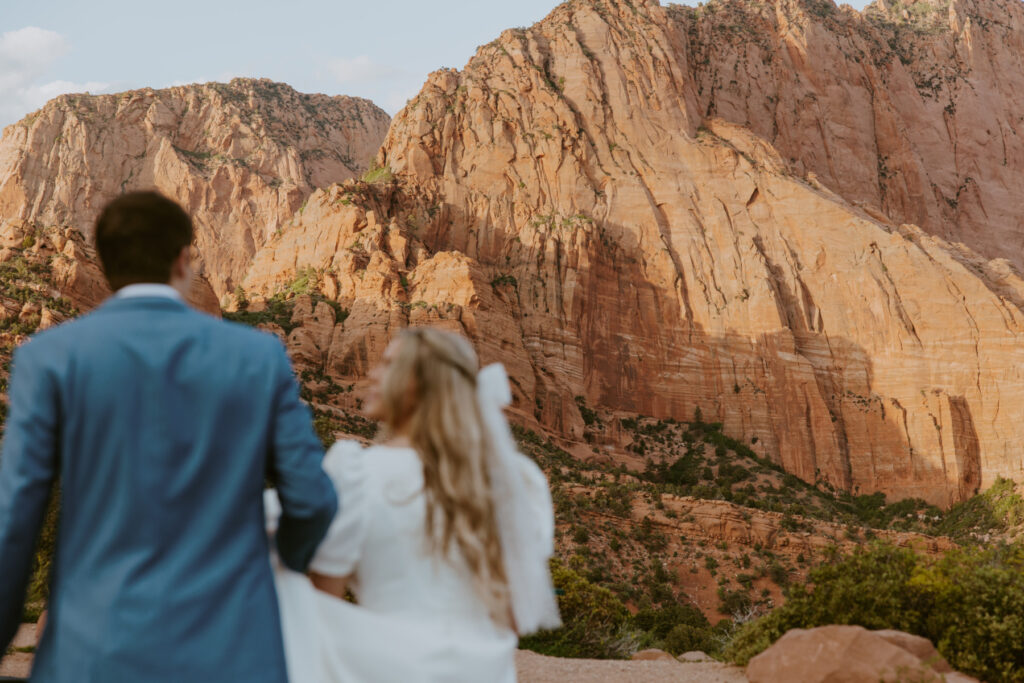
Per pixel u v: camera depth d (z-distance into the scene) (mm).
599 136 138875
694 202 134000
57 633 2826
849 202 150500
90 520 2859
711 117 156625
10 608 2900
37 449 2854
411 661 3145
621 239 130250
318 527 3074
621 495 76000
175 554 2840
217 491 2910
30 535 2844
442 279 108062
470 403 3332
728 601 67000
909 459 116438
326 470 3275
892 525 108375
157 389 2902
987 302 122062
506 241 129500
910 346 122000
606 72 143875
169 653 2748
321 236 122500
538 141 136250
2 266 70000
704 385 123062
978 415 117688
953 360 120562
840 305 126562
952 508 111875
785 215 132875
